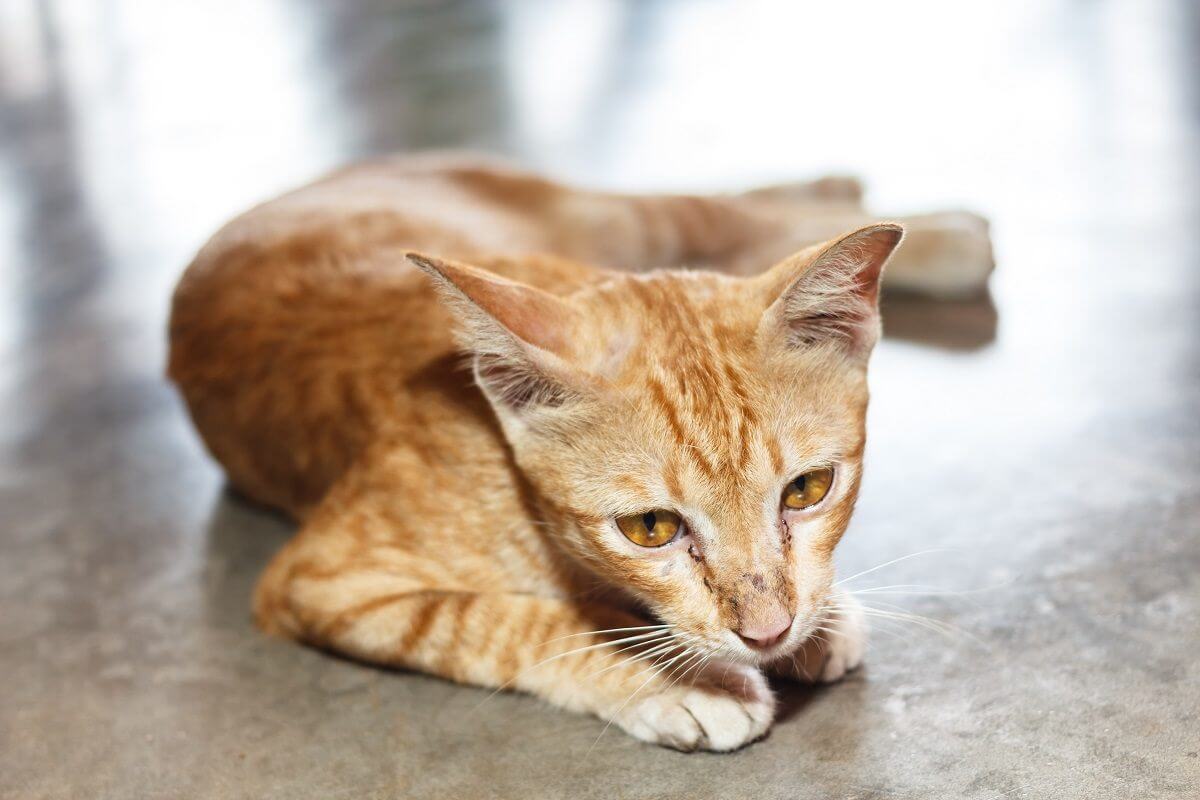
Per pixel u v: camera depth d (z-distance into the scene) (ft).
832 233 2.52
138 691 1.84
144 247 3.59
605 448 1.66
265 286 2.08
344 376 1.93
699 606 1.64
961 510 1.94
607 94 4.40
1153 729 1.60
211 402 2.09
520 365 1.65
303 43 6.07
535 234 2.38
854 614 1.75
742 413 1.64
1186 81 3.52
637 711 1.67
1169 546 1.82
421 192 2.36
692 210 2.51
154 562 2.08
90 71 6.15
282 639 1.89
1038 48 4.11
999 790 1.56
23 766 1.74
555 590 1.81
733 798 1.59
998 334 2.34
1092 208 2.74
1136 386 2.14
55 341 2.96
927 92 3.86
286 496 2.06
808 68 4.37
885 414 2.17
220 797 1.67
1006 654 1.71
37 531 2.19
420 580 1.82
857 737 1.64
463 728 1.72
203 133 4.77
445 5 6.38
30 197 4.28
